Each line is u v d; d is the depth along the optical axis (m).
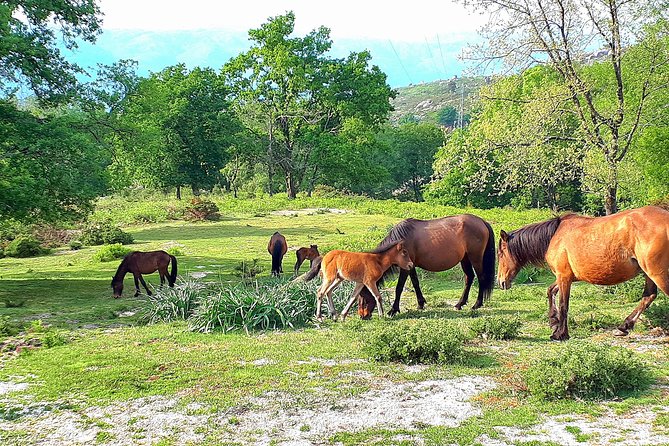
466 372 7.61
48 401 7.18
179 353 9.09
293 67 50.84
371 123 54.78
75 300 14.82
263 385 7.45
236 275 18.25
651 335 8.77
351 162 52.34
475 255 11.90
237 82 53.53
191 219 36.94
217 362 8.51
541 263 9.40
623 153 18.61
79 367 8.49
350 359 8.47
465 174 51.12
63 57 16.28
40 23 16.19
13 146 14.23
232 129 51.94
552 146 19.94
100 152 15.91
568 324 9.58
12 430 6.36
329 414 6.45
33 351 9.51
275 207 44.19
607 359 6.66
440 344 8.04
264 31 52.47
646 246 7.79
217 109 51.84
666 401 6.29
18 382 8.00
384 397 6.89
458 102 168.12
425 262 11.69
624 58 18.33
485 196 54.50
